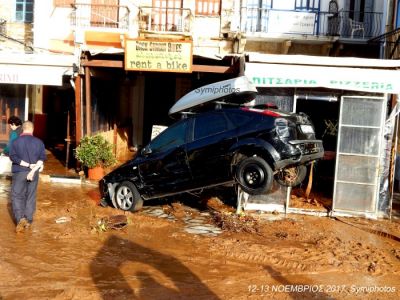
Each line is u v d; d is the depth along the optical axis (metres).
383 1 17.30
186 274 6.07
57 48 17.03
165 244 7.29
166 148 9.07
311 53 17.98
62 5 17.03
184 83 18.39
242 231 8.21
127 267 6.20
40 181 11.61
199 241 7.50
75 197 10.15
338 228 8.88
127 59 11.11
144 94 18.66
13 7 17.80
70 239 7.24
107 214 8.86
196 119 8.90
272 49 17.91
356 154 9.72
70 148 14.40
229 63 11.84
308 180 11.20
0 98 14.00
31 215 7.71
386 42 15.85
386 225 9.29
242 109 8.49
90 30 16.61
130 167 9.26
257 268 6.42
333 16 17.38
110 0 17.19
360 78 9.28
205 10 17.39
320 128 13.85
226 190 10.87
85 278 5.75
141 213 9.27
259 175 8.00
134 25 17.19
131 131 18.70
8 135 13.92
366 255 7.20
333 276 6.28
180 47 11.02
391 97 9.80
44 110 19.17
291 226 8.66
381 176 9.80
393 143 9.78
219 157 8.41
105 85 14.46
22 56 11.71
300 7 17.56
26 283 5.52
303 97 9.84
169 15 17.31
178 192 8.99
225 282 5.86
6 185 11.00
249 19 17.58
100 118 14.01
